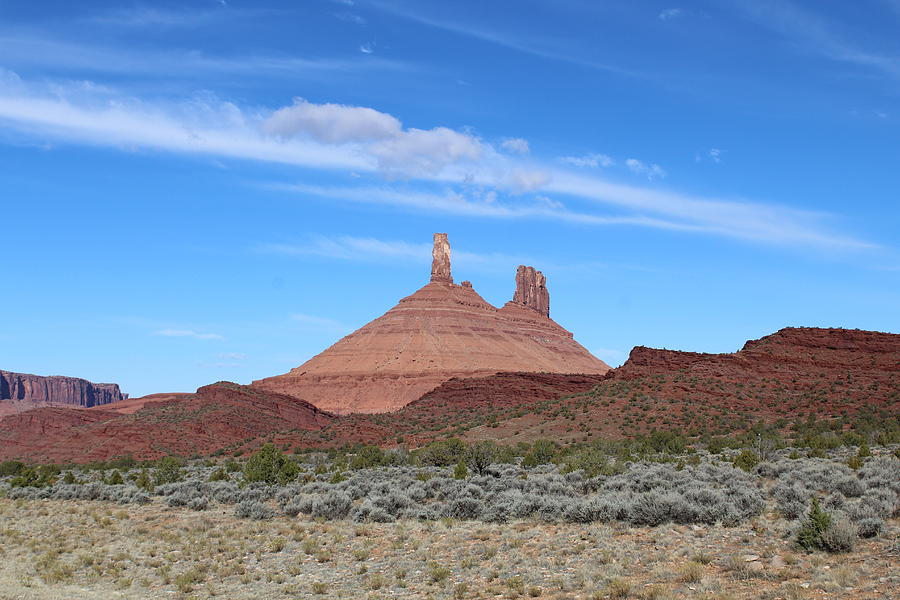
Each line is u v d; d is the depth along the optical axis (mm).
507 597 18781
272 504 41812
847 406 91125
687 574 18016
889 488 27141
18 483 63000
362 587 21766
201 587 23297
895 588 15383
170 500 43938
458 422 124625
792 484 31656
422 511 32344
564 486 35938
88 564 27266
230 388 157625
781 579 17219
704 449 71125
